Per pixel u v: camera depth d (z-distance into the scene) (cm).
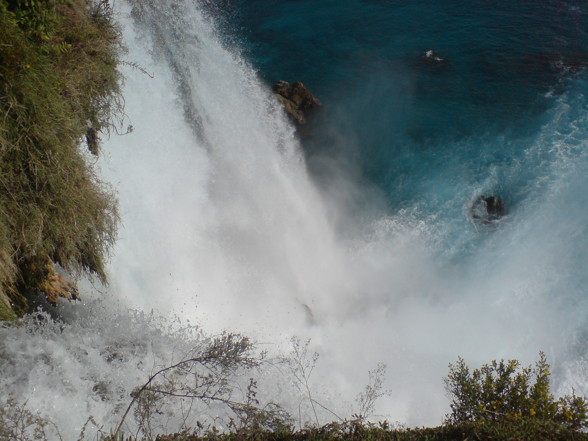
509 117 1873
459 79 2023
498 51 2127
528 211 1555
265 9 2319
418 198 1645
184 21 1414
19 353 668
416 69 2059
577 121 1828
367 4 2383
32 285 738
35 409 619
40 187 688
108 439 504
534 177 1655
